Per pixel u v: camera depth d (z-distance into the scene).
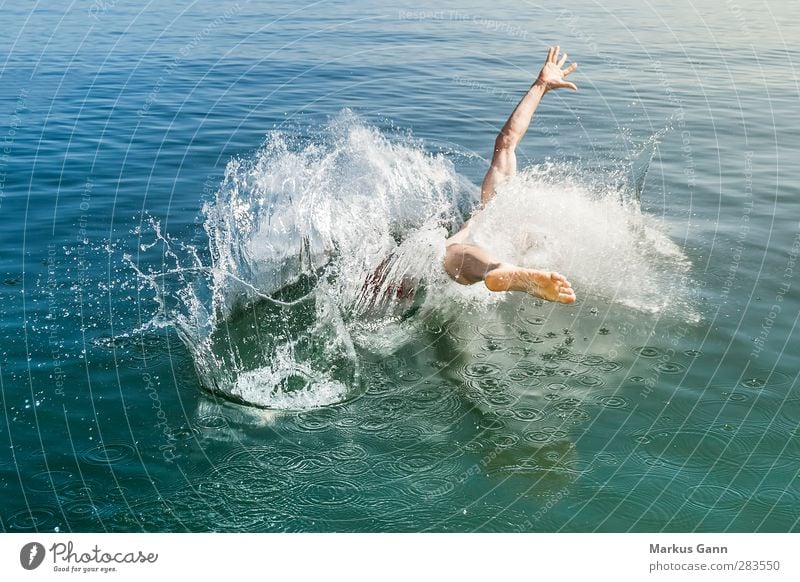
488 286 4.71
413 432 3.84
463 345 4.71
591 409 4.02
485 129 9.58
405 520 3.27
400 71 12.62
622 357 4.54
